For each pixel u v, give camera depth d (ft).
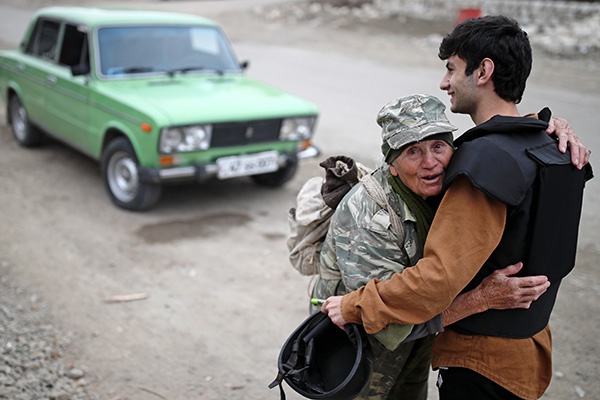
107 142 19.31
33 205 18.93
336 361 6.79
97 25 20.10
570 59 45.83
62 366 11.30
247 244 16.89
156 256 15.96
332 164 7.38
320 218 7.36
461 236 5.75
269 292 14.40
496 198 5.61
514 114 6.31
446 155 6.10
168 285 14.55
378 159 7.18
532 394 6.54
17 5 81.10
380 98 34.12
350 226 6.55
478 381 6.46
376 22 63.46
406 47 53.06
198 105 17.90
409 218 6.36
